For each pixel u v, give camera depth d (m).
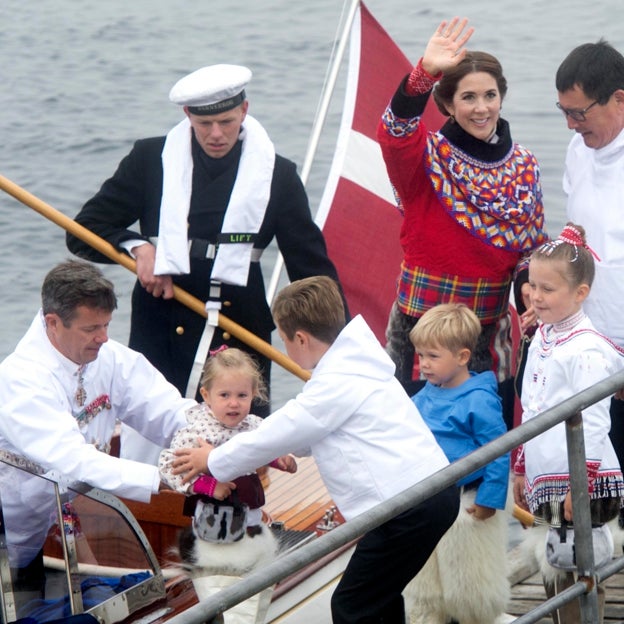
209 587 12.20
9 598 10.66
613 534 13.99
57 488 11.00
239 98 15.20
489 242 14.36
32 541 11.12
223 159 15.53
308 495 15.55
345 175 19.36
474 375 13.45
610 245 13.81
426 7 59.41
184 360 15.91
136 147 15.88
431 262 14.55
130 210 15.90
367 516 9.09
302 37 56.41
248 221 15.46
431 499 11.77
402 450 11.68
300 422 11.73
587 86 13.56
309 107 45.62
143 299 16.02
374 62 19.89
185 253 15.39
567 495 12.52
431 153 14.31
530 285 12.73
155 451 14.70
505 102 43.56
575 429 10.61
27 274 33.66
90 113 46.50
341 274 19.31
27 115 46.06
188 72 51.94
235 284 15.56
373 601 12.05
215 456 12.06
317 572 13.63
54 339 12.38
